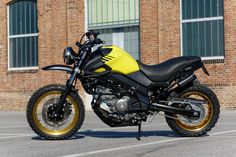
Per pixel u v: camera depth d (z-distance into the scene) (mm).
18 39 24469
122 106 8680
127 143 8250
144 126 11898
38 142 8570
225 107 19781
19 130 11328
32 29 24094
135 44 22109
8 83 24297
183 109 8781
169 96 8859
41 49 23641
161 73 8820
